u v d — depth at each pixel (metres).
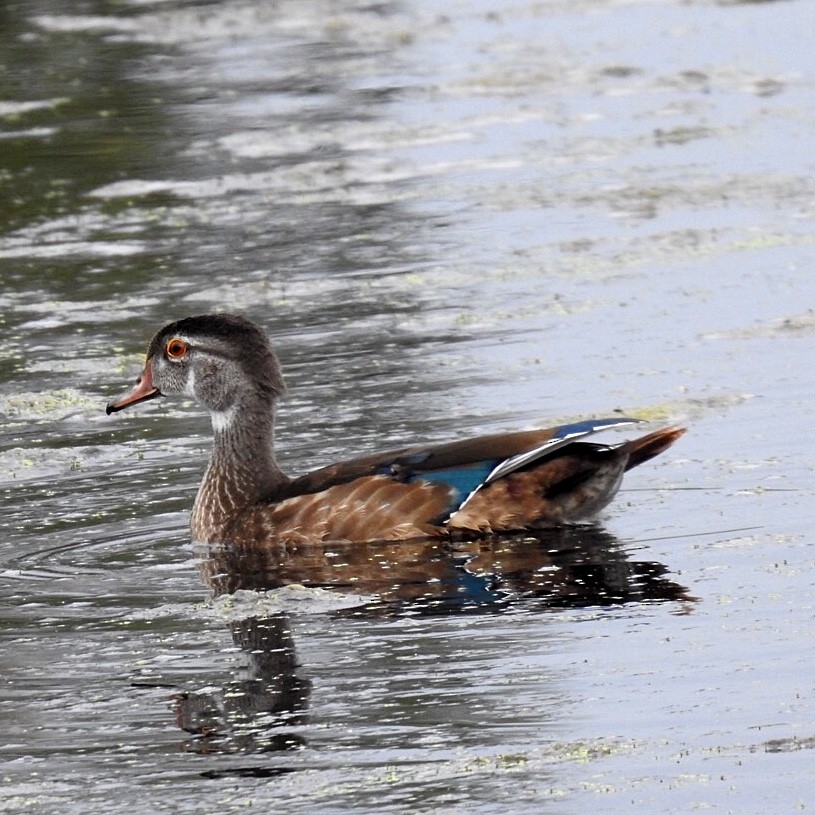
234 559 13.49
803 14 37.06
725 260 21.36
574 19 38.19
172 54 35.09
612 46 35.19
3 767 9.85
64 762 9.88
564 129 29.00
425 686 10.65
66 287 21.95
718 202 24.11
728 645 11.04
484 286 20.91
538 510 13.56
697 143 27.56
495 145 28.16
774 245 21.86
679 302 19.73
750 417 15.66
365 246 23.05
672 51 34.41
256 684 10.80
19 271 22.80
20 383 18.28
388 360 18.22
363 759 9.76
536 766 9.58
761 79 31.77
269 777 9.59
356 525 13.58
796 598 11.77
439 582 12.55
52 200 26.11
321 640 11.48
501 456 13.60
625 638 11.24
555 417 15.99
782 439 15.05
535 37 36.44
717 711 10.12
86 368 18.73
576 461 13.59
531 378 17.28
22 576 13.06
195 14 38.44
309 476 14.08
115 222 24.86
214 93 32.00
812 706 10.12
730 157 26.61
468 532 13.56
